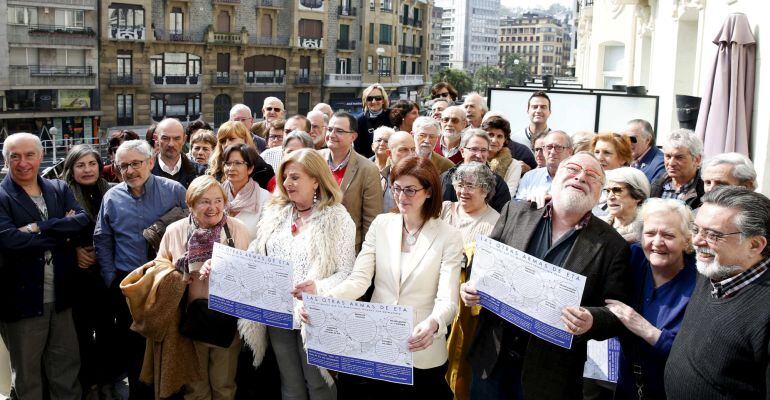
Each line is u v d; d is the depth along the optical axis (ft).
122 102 139.95
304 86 171.63
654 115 29.81
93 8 132.05
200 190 14.53
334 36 177.47
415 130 20.39
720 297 9.43
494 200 16.92
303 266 13.91
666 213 10.94
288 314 13.19
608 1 58.80
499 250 11.69
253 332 14.49
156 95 145.69
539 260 11.12
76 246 16.61
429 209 13.12
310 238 13.91
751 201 9.09
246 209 16.89
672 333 10.73
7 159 15.52
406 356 11.91
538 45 561.02
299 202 14.11
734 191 9.30
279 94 168.04
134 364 16.79
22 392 15.84
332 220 13.99
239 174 16.79
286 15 166.30
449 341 14.25
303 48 169.48
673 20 39.65
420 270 12.91
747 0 24.67
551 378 11.67
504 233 12.75
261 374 15.69
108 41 134.51
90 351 17.10
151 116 144.97
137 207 16.42
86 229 16.84
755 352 8.84
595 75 62.54
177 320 14.65
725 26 23.41
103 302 17.06
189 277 14.57
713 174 14.39
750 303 9.00
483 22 613.93
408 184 12.83
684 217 10.90
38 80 126.21
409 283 12.96
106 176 23.56
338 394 13.57
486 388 12.52
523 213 12.67
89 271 16.88
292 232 14.38
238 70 157.58
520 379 12.14
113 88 137.08
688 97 27.50
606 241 11.52
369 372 12.27
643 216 11.43
